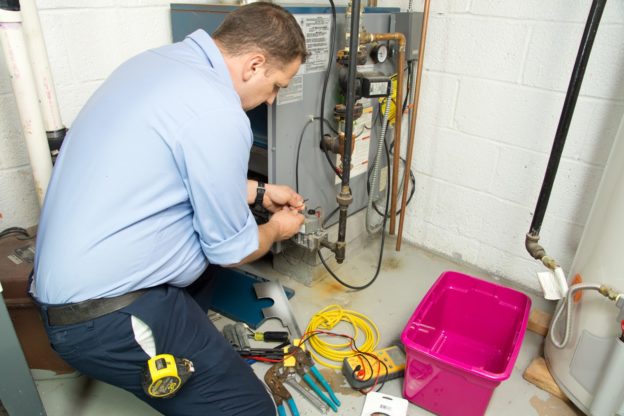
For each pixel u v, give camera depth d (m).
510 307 1.39
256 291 1.61
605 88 1.36
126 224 0.84
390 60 1.61
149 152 0.83
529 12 1.43
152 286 0.91
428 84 1.74
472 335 1.49
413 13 1.57
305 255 1.68
